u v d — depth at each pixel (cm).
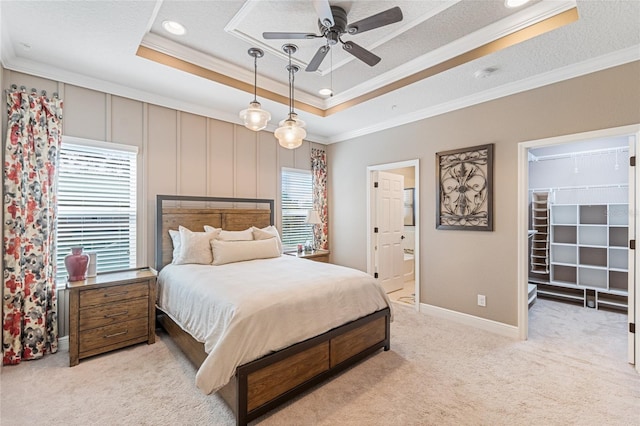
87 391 220
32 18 212
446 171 374
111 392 219
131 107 338
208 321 218
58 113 286
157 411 198
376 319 276
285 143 260
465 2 217
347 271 293
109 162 326
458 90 331
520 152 312
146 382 232
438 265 384
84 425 184
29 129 270
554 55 256
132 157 341
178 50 281
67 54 261
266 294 217
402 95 345
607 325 352
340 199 524
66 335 293
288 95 373
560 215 483
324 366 230
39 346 268
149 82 315
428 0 215
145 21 218
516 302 317
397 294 497
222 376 178
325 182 543
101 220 321
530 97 305
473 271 351
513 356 276
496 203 331
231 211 412
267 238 395
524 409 201
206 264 329
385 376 243
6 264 257
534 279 496
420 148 403
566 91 282
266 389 195
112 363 261
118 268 331
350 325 250
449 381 235
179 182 375
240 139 435
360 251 491
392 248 514
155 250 354
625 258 421
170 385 228
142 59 269
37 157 272
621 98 254
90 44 246
